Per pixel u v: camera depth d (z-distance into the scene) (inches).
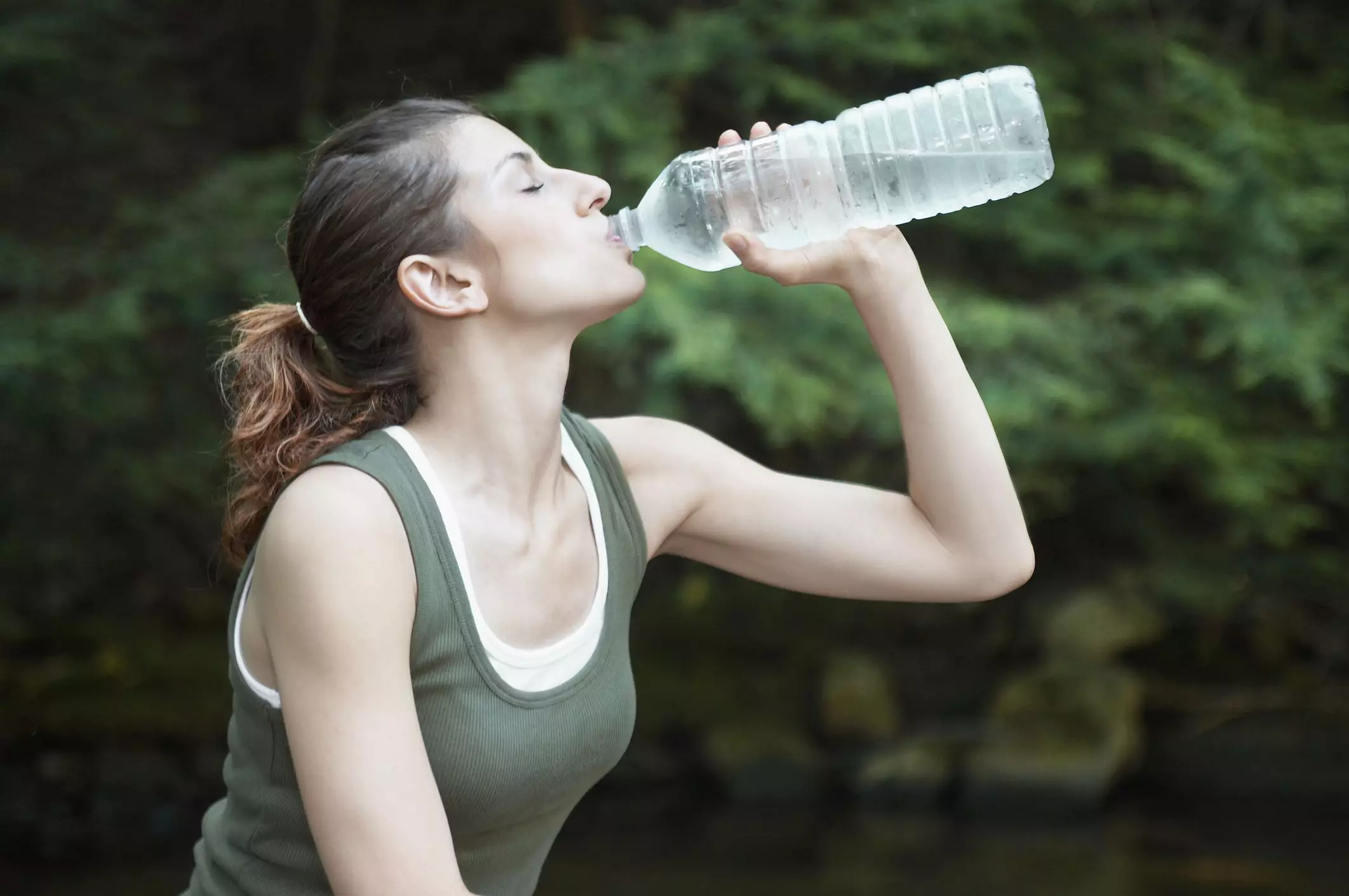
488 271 75.1
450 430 76.2
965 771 326.0
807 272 82.9
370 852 66.4
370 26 414.9
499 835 76.5
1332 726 336.5
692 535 88.7
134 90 344.2
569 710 75.4
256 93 415.5
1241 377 294.4
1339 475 325.7
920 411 84.6
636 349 302.8
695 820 309.6
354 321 77.0
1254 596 357.1
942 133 90.2
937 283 310.8
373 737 67.5
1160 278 314.0
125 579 366.9
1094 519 367.9
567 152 295.9
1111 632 351.6
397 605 69.2
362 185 75.0
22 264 306.2
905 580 86.6
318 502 69.2
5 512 337.4
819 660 372.5
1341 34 363.9
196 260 300.2
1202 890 239.9
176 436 330.6
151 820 307.1
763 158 89.9
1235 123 304.7
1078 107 320.2
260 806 74.6
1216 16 372.2
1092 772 318.3
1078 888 242.1
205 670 343.6
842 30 305.4
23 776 310.8
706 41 307.3
